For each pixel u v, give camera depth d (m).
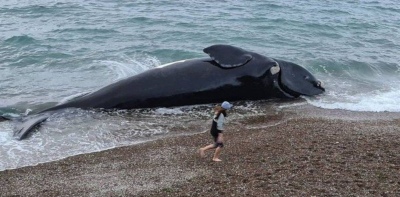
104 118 16.98
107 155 13.95
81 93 19.42
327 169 12.20
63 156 13.95
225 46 18.77
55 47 25.73
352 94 20.33
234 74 18.58
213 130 13.06
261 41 28.95
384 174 11.88
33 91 19.64
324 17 37.12
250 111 18.00
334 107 18.56
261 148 13.91
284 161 12.80
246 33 30.53
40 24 31.41
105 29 30.05
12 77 21.22
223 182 11.70
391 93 20.64
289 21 34.50
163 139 15.22
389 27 35.06
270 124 16.61
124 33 29.34
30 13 34.72
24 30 29.53
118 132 15.88
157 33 29.56
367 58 26.11
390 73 24.00
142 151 14.20
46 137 15.19
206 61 18.95
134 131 16.02
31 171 12.84
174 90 18.20
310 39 30.12
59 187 11.83
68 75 21.58
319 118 17.17
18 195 11.43
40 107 18.03
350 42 29.98
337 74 23.31
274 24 33.38
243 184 11.51
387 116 17.69
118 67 22.61
